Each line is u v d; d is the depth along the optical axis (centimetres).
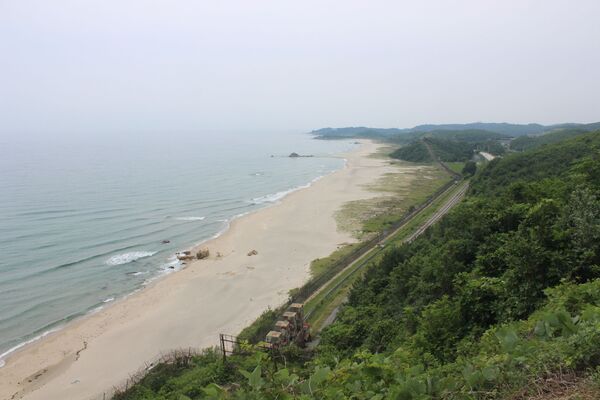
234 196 8975
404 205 7425
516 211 2123
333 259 4731
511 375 603
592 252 1338
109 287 4347
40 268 4700
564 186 2312
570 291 1069
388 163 14650
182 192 9169
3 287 4225
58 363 3053
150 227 6444
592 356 597
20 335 3428
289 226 6378
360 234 5725
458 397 586
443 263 2111
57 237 5731
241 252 5312
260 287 4181
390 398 577
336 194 8769
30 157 16038
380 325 2039
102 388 2706
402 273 2708
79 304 3972
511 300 1388
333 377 660
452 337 1371
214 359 2480
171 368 2566
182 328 3469
